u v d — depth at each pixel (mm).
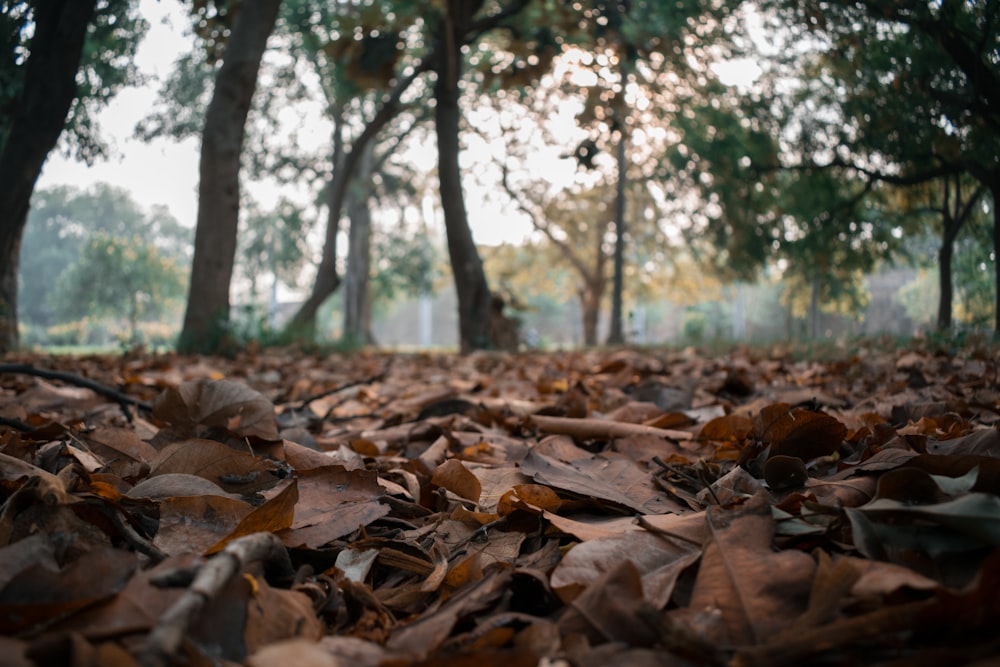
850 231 7363
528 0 13633
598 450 2736
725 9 9078
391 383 5996
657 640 1010
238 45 12344
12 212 8602
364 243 35156
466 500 1895
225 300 12336
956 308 5801
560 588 1165
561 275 45781
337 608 1225
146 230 57562
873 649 961
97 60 9789
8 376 4633
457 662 866
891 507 1204
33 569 1058
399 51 14594
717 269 19891
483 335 14352
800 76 7301
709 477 1955
